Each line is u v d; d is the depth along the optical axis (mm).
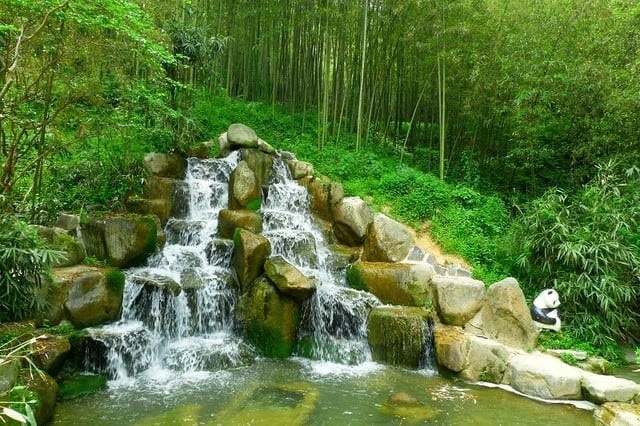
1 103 5867
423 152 13477
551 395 5609
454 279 7406
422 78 12648
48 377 4750
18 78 6434
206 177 9750
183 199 8914
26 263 4859
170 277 6914
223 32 13625
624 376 6281
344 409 5090
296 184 10125
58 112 6609
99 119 7340
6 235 4766
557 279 7418
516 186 11586
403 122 15102
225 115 12820
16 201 6910
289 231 8531
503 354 6301
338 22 11688
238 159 9953
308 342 6859
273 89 13539
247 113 13336
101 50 6750
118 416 4691
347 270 8211
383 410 5117
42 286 5602
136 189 8609
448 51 10828
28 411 2531
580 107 9375
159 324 6414
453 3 10266
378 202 9914
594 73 8555
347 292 7496
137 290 6551
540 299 7051
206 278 7066
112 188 8484
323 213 9633
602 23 8711
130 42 6836
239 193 8812
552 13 9258
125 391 5324
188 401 5098
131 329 6078
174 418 4672
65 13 5473
